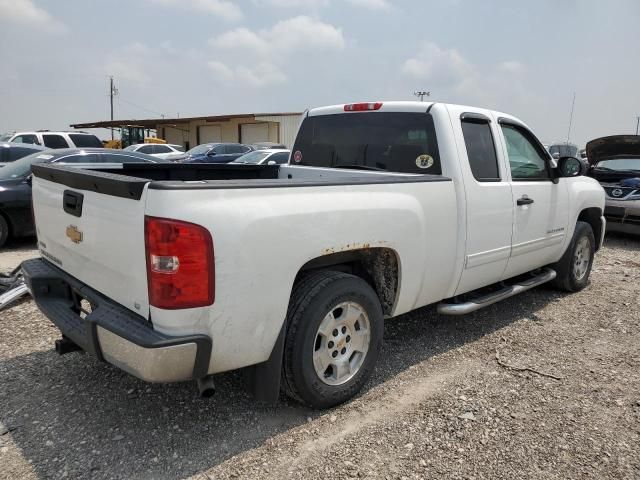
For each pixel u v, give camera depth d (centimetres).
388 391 359
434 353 423
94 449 287
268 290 275
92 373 373
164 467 274
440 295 401
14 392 345
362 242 318
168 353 247
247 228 261
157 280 246
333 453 289
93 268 298
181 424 313
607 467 282
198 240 245
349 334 333
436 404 342
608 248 908
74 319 314
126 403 334
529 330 480
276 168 525
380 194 333
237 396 347
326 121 485
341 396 331
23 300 525
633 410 341
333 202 303
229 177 511
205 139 4212
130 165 447
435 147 397
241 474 270
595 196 598
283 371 306
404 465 280
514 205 447
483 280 438
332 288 309
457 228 392
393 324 485
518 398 352
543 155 507
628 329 488
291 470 274
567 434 311
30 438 295
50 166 342
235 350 271
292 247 281
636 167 1048
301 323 299
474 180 405
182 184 246
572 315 523
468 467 279
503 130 459
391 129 428
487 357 418
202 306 252
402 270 352
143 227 248
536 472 276
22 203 832
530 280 516
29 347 416
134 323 261
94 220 286
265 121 3850
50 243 351
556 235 525
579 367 404
